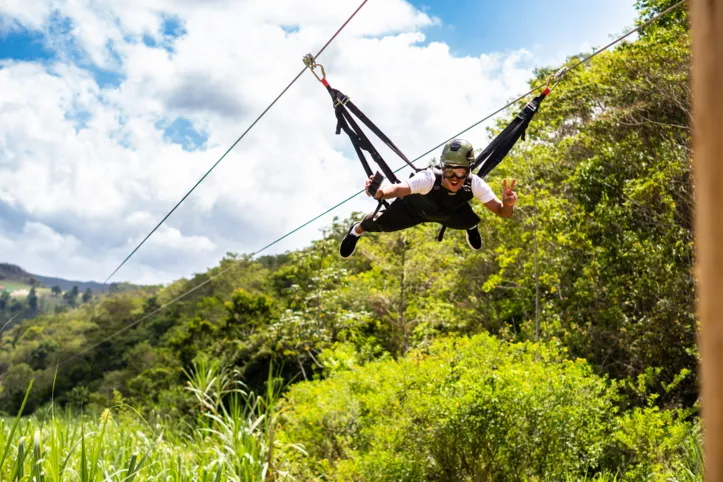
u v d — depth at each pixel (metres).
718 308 0.64
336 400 13.73
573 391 12.02
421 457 11.40
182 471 8.02
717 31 0.66
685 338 15.49
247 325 34.03
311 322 22.92
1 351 68.94
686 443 11.75
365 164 6.13
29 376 56.59
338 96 6.18
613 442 12.37
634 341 15.83
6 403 55.69
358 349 22.06
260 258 71.06
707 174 0.66
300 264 26.14
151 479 7.39
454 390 11.86
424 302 22.59
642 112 17.94
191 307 60.47
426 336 21.17
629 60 18.42
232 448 9.33
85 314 72.44
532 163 18.70
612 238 16.78
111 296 69.69
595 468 12.45
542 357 13.84
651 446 11.58
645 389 14.27
